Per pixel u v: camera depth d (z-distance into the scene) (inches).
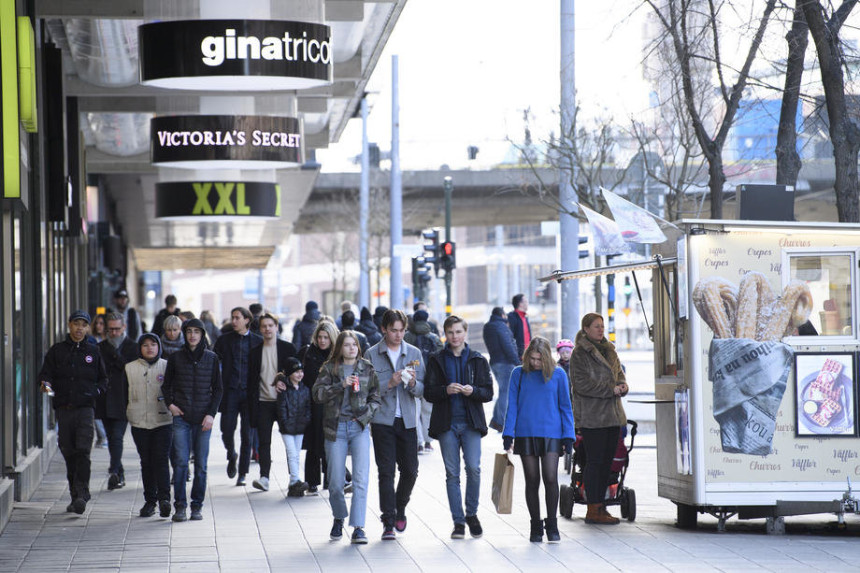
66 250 2251.5
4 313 1307.8
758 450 1131.9
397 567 975.0
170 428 1240.2
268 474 1432.1
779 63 1514.5
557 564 981.2
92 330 1843.0
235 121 1900.8
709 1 1476.4
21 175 1299.2
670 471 1180.5
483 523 1197.1
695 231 1134.4
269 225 4660.4
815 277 1144.2
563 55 1876.2
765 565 970.1
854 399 1139.3
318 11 1473.9
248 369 1454.2
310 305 1930.4
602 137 2288.4
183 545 1083.9
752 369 1134.4
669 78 1697.8
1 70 1178.0
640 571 949.2
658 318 1211.9
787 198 1221.7
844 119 1325.0
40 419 1583.4
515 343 1968.5
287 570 967.6
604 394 1179.9
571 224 1872.5
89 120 2741.1
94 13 1691.7
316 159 3484.3
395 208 3622.0
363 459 1093.8
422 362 1108.5
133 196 4025.6
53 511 1285.7
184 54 1429.6
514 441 1098.1
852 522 1225.4
